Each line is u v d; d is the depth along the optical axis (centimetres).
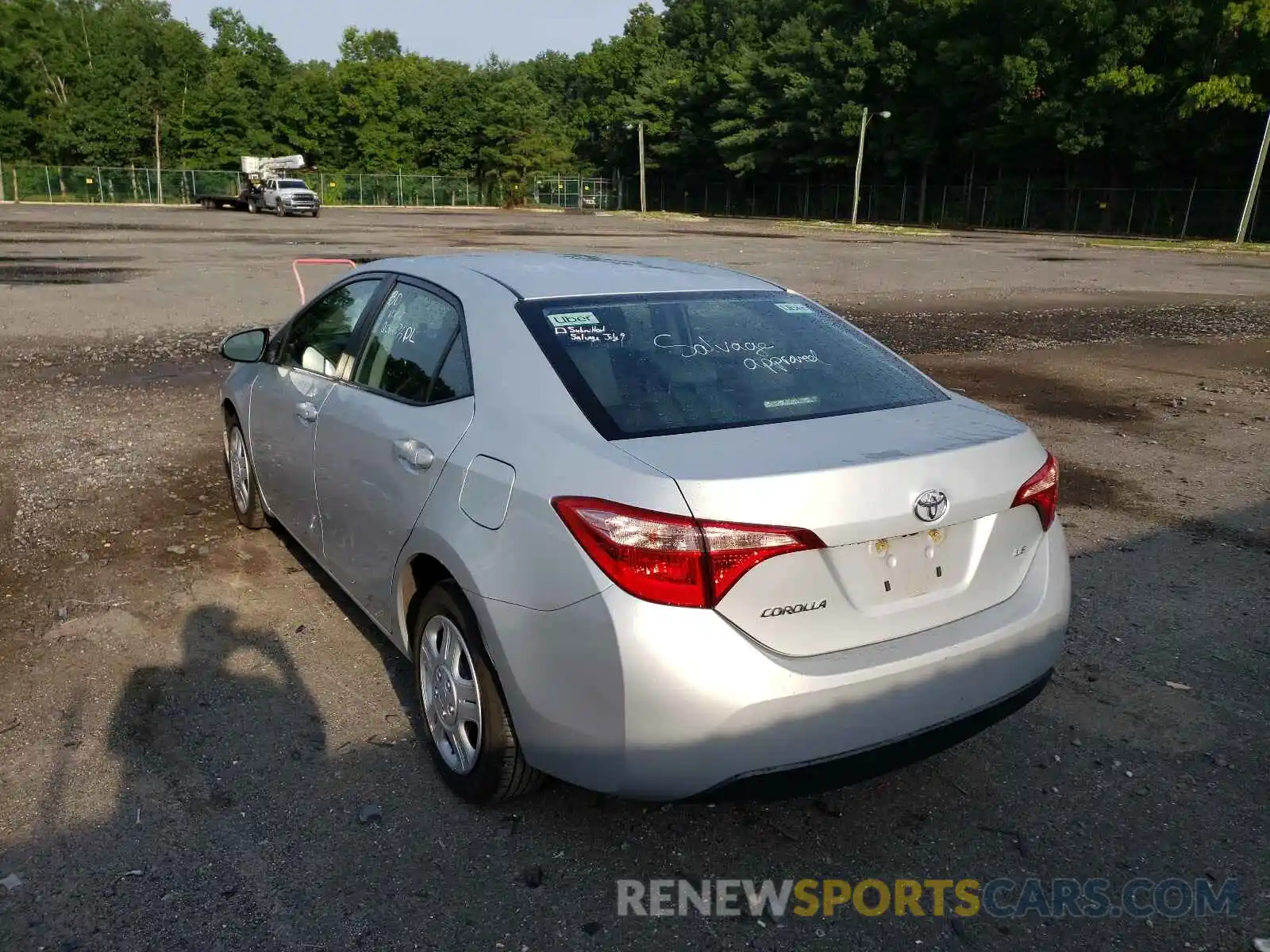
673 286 366
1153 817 319
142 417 812
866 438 285
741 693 247
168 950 255
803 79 6700
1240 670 416
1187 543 566
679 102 8212
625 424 285
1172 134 4906
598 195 9038
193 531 551
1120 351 1230
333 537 398
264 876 283
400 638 347
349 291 432
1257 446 786
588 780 266
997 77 5359
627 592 250
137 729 355
